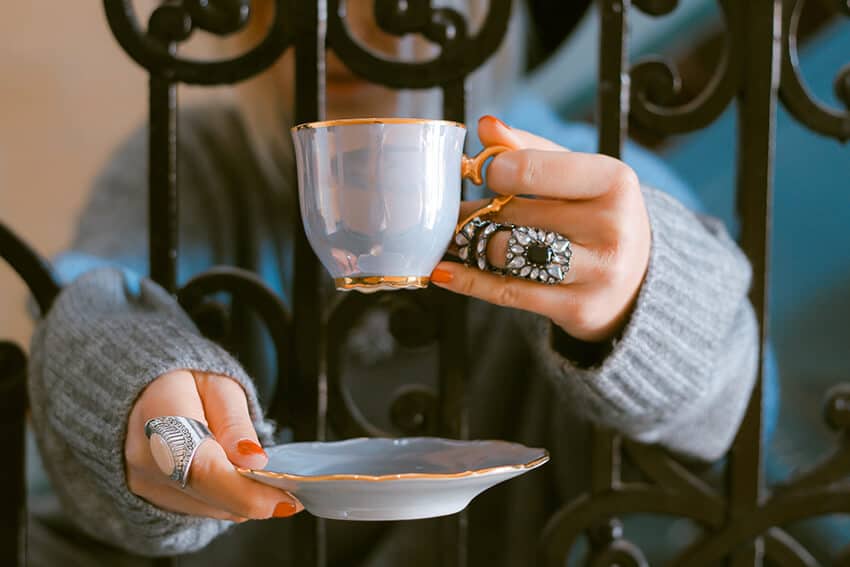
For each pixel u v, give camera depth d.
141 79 1.87
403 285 0.73
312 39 0.89
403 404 0.92
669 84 0.91
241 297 0.92
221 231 1.78
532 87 1.89
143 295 0.90
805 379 1.99
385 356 1.64
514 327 1.60
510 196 0.76
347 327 0.92
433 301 0.91
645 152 1.91
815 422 1.97
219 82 0.90
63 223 1.84
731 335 0.90
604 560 0.95
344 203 0.71
